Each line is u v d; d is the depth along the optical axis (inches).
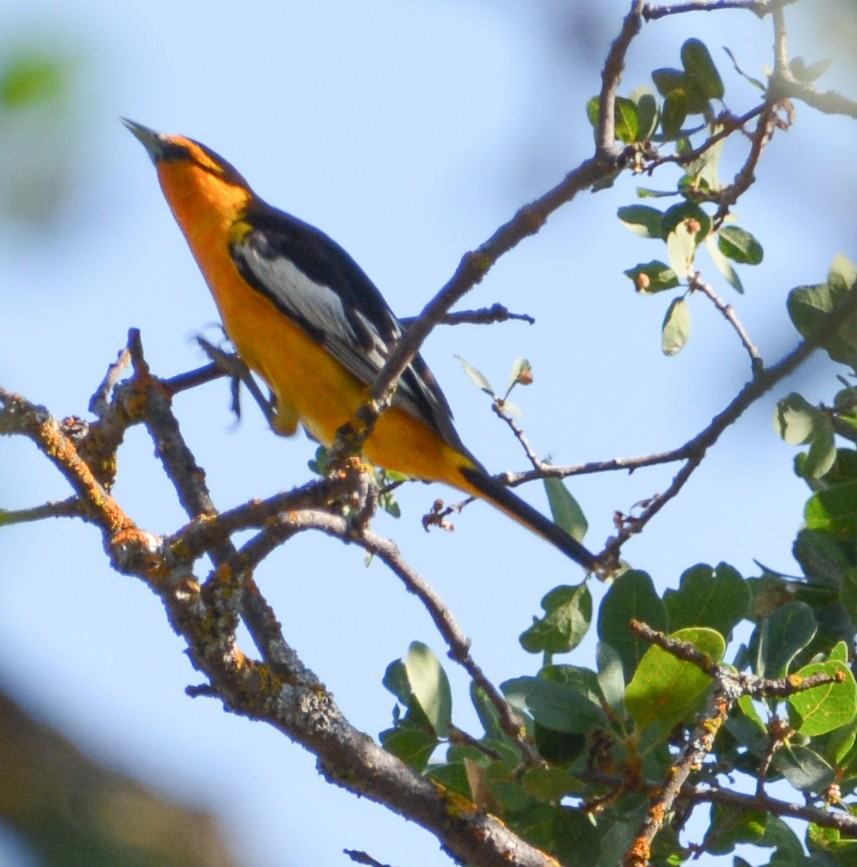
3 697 105.3
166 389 386.9
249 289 440.1
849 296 205.0
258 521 266.4
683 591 323.9
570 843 295.0
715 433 355.6
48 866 100.3
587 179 270.5
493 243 280.7
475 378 392.2
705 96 359.9
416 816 278.4
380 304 447.5
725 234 400.8
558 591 354.9
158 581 261.3
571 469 389.4
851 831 287.1
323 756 274.7
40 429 259.0
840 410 338.3
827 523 360.5
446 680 319.3
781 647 302.2
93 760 105.7
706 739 262.7
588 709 291.9
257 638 278.8
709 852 309.4
